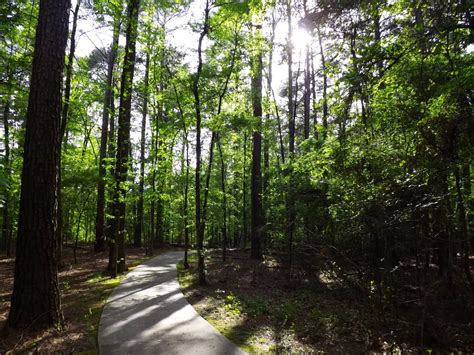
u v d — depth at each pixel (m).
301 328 6.52
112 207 14.59
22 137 14.46
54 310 5.56
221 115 11.09
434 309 6.68
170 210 21.17
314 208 9.96
